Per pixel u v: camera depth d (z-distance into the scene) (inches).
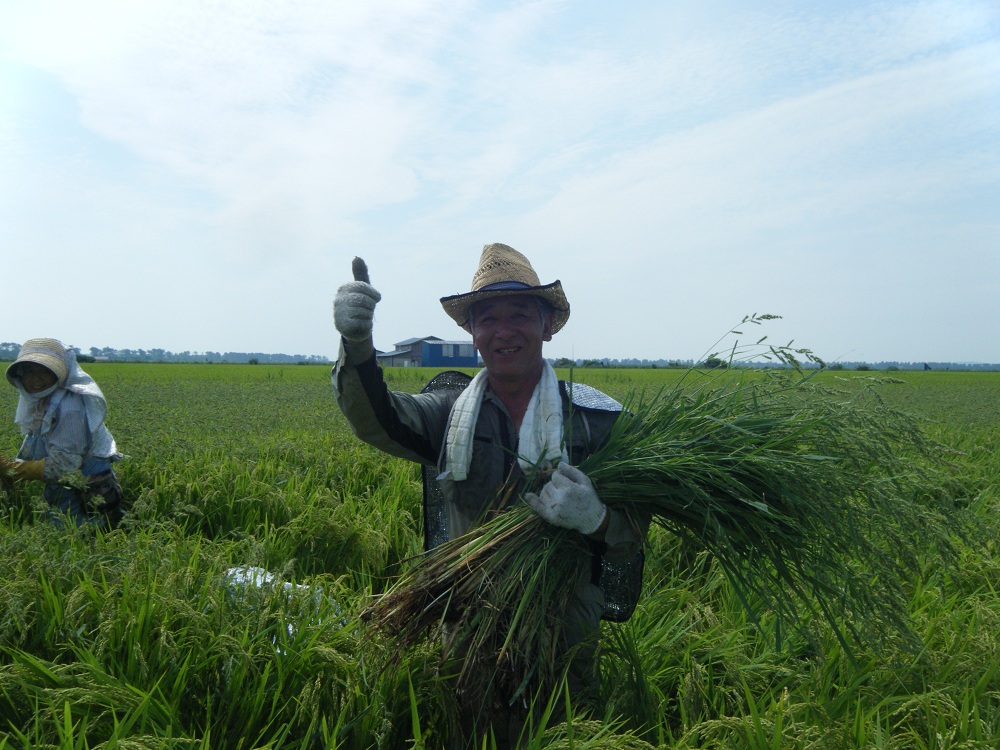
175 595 138.1
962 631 152.3
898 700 124.6
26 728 107.2
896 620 118.6
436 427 131.6
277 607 139.9
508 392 128.0
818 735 106.0
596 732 104.6
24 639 125.2
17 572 144.7
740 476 117.3
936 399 1071.6
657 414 126.0
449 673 120.6
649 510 120.4
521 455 120.4
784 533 116.3
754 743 102.6
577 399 129.0
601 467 118.8
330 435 422.6
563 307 128.6
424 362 3816.4
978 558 191.8
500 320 123.3
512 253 126.3
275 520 245.9
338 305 112.5
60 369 231.8
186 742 102.4
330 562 213.2
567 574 115.3
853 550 118.0
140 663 118.2
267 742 114.2
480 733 117.4
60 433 230.8
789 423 119.6
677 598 171.5
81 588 133.7
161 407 681.0
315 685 116.0
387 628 122.0
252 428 489.1
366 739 116.0
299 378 1765.5
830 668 137.3
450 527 130.2
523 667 113.1
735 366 128.0
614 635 135.9
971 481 269.9
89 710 107.4
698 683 124.9
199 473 293.9
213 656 120.3
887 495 115.0
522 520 115.5
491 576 114.2
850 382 120.0
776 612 118.3
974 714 111.1
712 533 119.3
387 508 250.1
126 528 217.0
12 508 225.6
